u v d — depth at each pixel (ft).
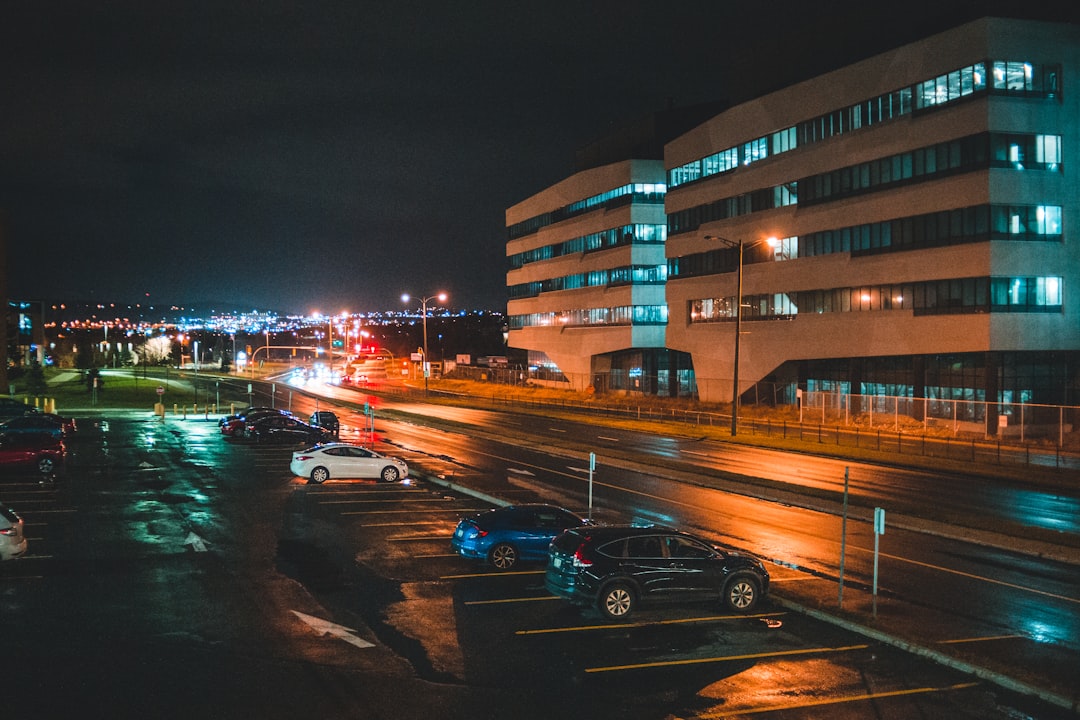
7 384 285.43
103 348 590.55
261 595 56.70
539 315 376.27
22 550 63.16
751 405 232.73
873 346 194.18
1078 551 72.79
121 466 119.65
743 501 99.35
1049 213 169.48
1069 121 170.60
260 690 40.40
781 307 225.56
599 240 323.57
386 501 94.84
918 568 67.72
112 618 51.01
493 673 43.45
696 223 266.36
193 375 428.97
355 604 55.26
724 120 249.14
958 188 172.04
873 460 136.15
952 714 39.22
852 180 202.18
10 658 43.91
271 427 151.84
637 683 42.42
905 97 187.42
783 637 50.08
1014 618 54.34
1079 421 171.01
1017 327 167.02
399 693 40.47
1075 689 41.63
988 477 119.55
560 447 151.43
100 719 36.70
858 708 39.78
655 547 54.90
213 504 91.20
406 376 469.98
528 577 62.90
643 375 301.02
